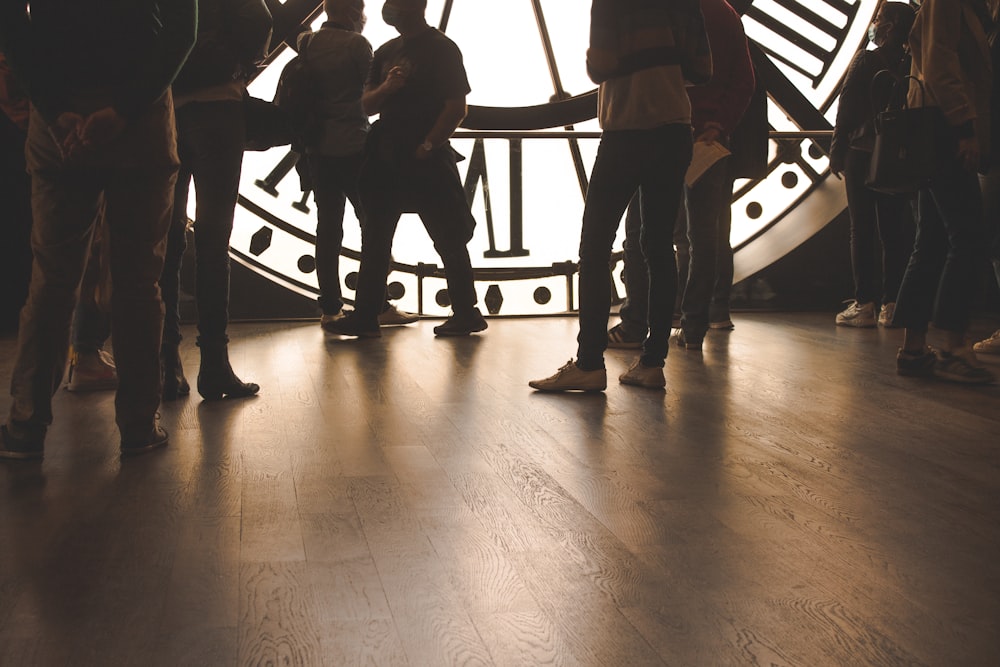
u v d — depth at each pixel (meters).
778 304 5.39
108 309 2.37
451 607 1.47
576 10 5.30
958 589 1.55
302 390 3.16
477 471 2.23
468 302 4.49
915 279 3.39
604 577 1.60
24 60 1.97
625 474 2.21
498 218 5.32
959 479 2.18
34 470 2.21
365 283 4.31
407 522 1.87
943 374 3.34
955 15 3.05
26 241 4.45
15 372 2.27
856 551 1.72
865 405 2.96
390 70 4.16
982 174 3.22
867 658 1.31
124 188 2.17
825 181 5.42
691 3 3.07
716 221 3.96
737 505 1.99
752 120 4.41
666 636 1.38
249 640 1.36
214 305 2.93
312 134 4.29
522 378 3.41
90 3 2.00
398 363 3.71
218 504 1.97
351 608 1.47
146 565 1.64
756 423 2.73
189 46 2.03
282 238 5.06
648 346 3.24
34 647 1.34
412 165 4.22
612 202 3.08
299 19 4.81
